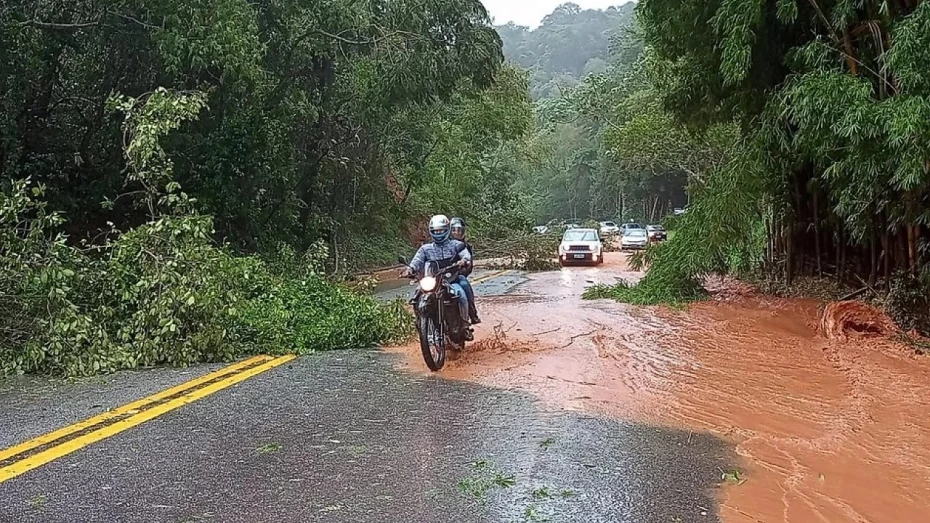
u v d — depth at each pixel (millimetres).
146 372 8617
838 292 15469
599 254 31188
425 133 33594
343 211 29703
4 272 8703
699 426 6500
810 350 10195
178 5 14906
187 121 17438
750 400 7430
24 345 8477
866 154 10344
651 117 39938
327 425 6395
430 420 6586
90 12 15945
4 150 14859
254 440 5938
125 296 9250
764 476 5250
